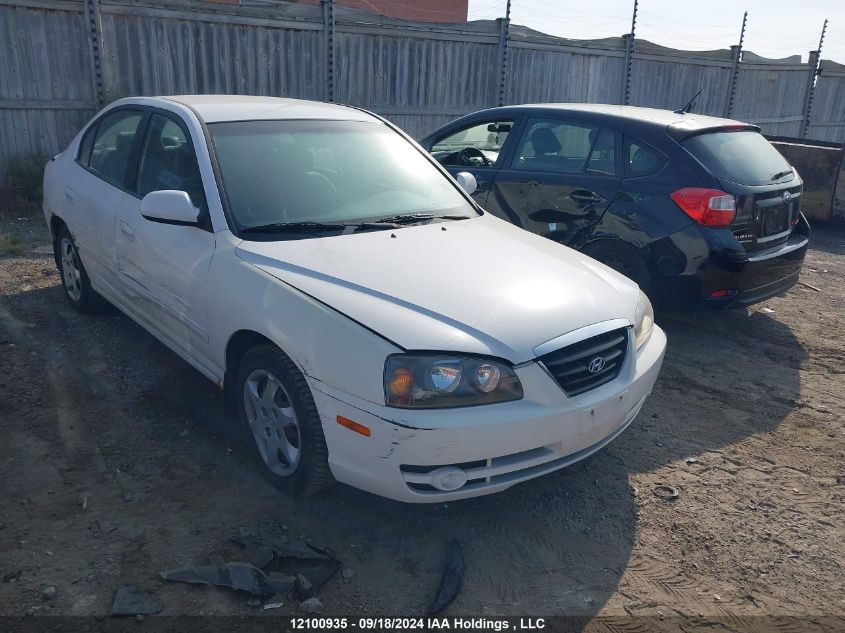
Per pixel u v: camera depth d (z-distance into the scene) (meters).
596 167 5.77
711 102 16.86
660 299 5.50
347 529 3.19
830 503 3.62
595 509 3.48
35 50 8.99
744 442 4.22
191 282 3.68
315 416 3.04
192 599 2.70
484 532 3.25
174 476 3.52
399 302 3.04
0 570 2.80
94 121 5.29
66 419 4.00
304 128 4.31
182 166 3.99
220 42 10.32
